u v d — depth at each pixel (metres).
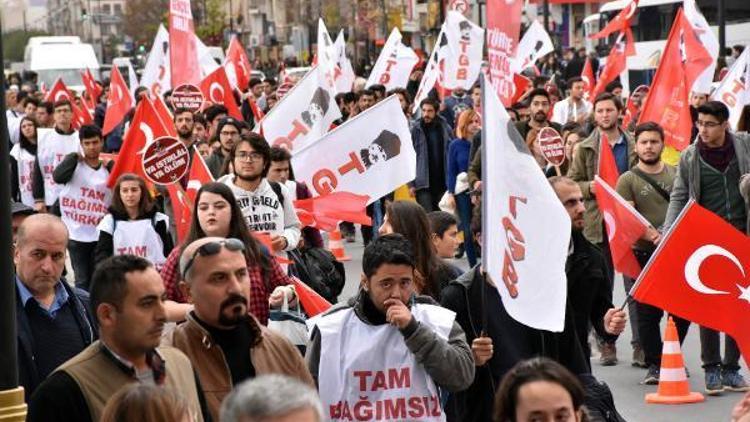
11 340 9.02
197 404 8.14
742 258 10.95
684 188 16.12
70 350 9.95
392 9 70.62
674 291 11.02
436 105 26.11
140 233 16.67
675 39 22.64
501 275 9.76
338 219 15.71
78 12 172.38
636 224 14.05
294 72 51.19
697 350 17.78
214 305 8.59
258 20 107.31
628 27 35.19
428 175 26.00
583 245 11.11
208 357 8.63
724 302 11.02
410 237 11.15
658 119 22.84
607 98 19.58
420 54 62.66
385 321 9.51
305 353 10.77
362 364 9.42
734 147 15.95
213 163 21.33
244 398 5.95
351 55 71.19
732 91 25.25
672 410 14.72
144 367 8.09
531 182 9.91
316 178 15.93
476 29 32.50
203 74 40.34
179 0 27.97
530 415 7.16
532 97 22.94
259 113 31.95
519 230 9.90
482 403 10.40
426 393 9.45
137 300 7.98
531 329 10.38
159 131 19.09
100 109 42.09
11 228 9.03
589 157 19.61
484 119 9.73
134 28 122.44
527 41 37.12
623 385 15.92
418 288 11.16
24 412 9.05
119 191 16.72
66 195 20.11
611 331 10.87
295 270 14.62
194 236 11.53
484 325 9.95
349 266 26.19
